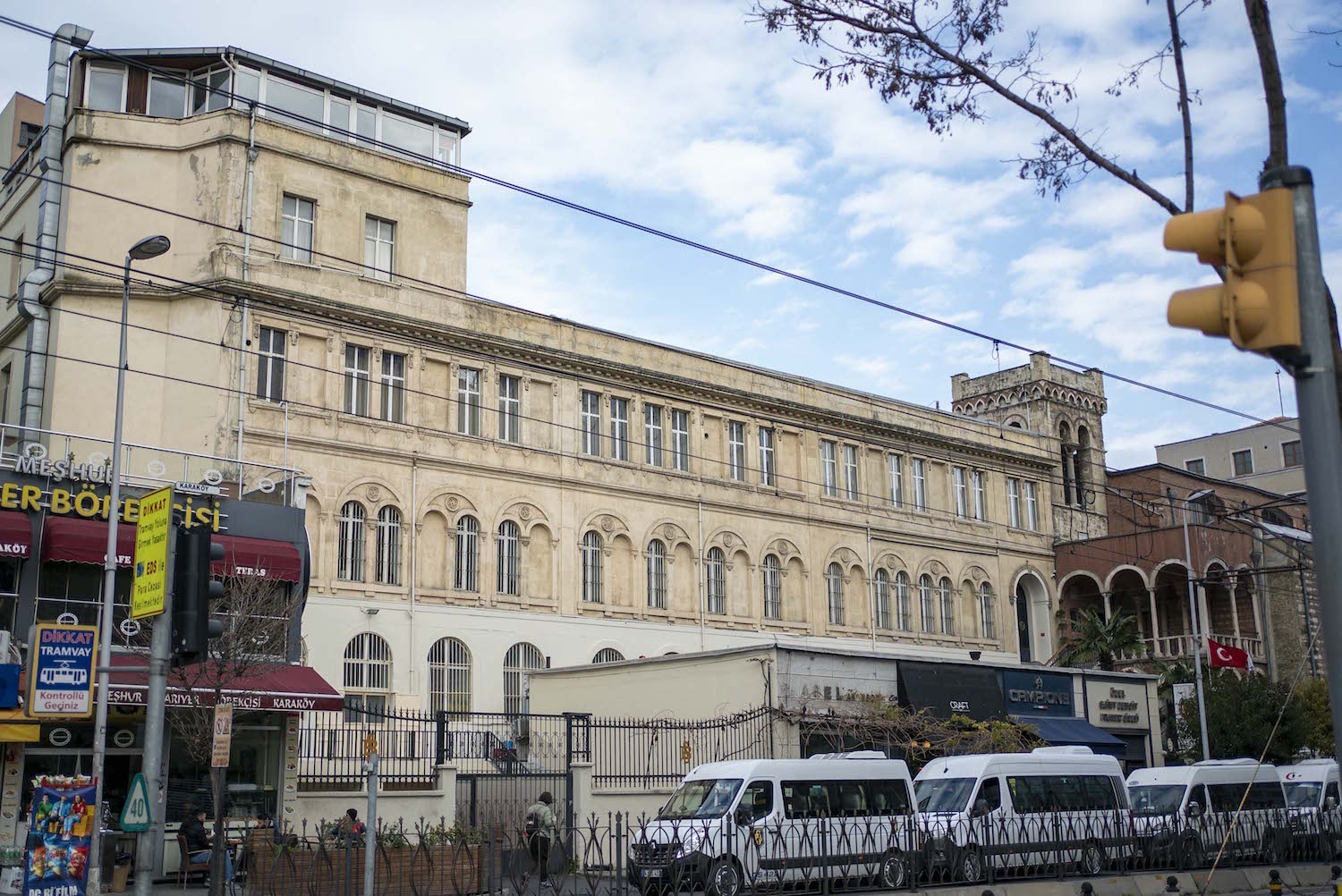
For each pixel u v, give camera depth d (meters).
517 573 46.28
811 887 23.19
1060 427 72.06
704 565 52.28
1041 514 68.25
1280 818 29.33
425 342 45.12
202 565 15.66
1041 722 46.00
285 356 41.69
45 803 19.48
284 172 42.88
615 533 49.50
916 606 60.56
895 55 16.61
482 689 44.09
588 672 40.81
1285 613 66.50
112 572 25.91
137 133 42.03
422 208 46.38
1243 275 8.05
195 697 27.14
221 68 43.25
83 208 41.22
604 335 50.66
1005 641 64.31
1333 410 8.08
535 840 25.50
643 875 21.81
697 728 34.53
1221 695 51.75
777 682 36.09
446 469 44.84
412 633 42.69
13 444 40.44
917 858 23.42
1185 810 28.86
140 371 36.75
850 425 59.34
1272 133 12.52
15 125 52.31
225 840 23.53
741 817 24.27
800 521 56.41
